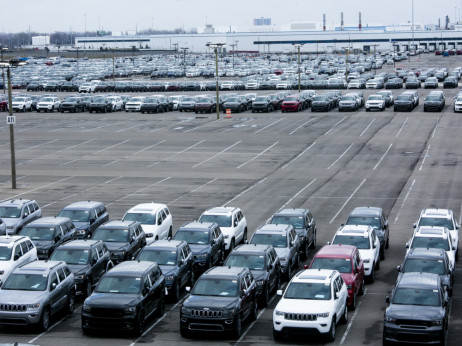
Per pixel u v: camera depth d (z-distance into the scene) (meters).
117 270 26.12
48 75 177.12
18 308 24.69
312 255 36.25
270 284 28.80
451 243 31.83
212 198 49.66
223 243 34.88
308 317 23.59
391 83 127.81
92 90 135.50
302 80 137.25
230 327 24.03
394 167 60.47
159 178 57.34
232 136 78.25
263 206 47.09
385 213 44.88
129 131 83.38
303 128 82.88
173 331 25.27
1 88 145.00
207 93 129.62
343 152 67.94
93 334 24.94
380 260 35.28
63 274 27.16
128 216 37.34
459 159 63.03
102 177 57.97
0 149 72.38
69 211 38.00
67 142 76.31
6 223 37.56
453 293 29.77
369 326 25.61
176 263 29.45
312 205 47.38
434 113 92.19
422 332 22.78
